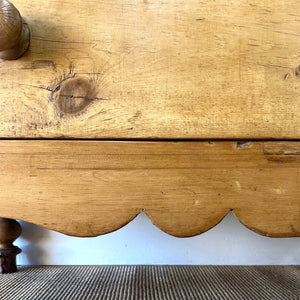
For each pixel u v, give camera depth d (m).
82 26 0.62
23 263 1.03
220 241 1.06
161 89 0.62
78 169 0.60
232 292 0.81
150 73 0.62
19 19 0.54
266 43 0.63
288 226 0.61
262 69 0.63
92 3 0.62
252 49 0.63
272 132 0.62
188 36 0.63
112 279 0.90
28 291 0.79
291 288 0.84
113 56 0.62
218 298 0.77
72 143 0.61
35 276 0.91
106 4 0.62
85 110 0.61
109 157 0.61
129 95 0.61
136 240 1.05
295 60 0.63
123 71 0.62
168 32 0.62
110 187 0.60
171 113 0.62
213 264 1.05
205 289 0.83
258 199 0.61
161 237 1.05
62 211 0.60
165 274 0.95
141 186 0.61
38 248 1.04
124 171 0.61
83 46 0.62
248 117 0.62
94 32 0.62
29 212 0.60
